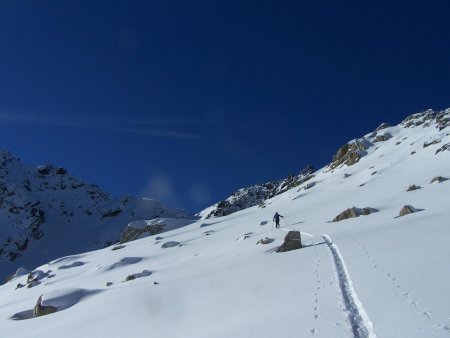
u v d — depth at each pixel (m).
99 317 22.81
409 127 109.31
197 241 61.16
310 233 36.59
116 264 51.81
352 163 102.81
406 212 33.31
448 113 98.88
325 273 20.12
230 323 16.06
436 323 11.66
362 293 15.58
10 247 194.38
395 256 20.00
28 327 25.84
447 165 59.09
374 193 59.53
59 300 31.16
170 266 40.69
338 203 62.09
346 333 12.23
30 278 65.62
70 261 78.50
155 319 19.86
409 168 70.31
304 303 16.06
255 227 59.31
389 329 11.86
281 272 22.59
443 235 21.80
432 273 16.14
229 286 22.62
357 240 26.36
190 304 21.12
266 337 13.23
